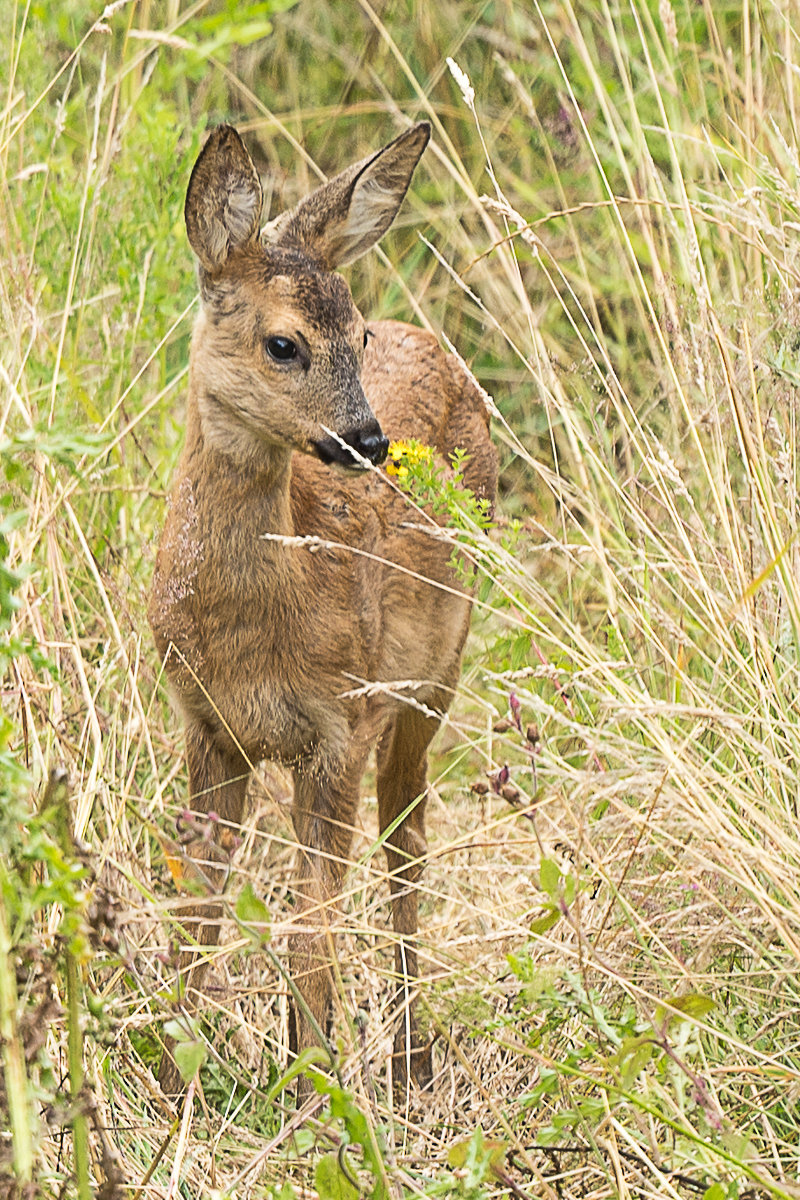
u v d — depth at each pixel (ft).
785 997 23.59
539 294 43.60
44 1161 20.67
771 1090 23.24
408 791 32.14
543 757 23.85
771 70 36.81
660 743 23.30
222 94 46.57
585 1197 21.52
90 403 32.48
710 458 31.07
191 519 27.58
